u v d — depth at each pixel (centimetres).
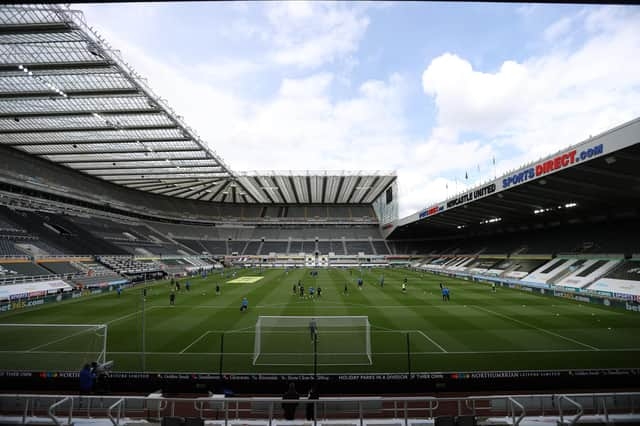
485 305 2375
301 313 2111
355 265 7344
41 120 3325
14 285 2583
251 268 6781
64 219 4678
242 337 1552
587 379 1027
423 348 1387
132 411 823
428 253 7262
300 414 898
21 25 2139
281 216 8938
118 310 2238
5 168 4038
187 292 3122
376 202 8888
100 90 2828
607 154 1742
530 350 1356
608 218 3575
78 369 1113
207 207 8612
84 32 2203
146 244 5669
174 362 1235
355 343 1308
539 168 2264
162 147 4147
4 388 1056
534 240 4478
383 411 889
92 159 4600
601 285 2748
